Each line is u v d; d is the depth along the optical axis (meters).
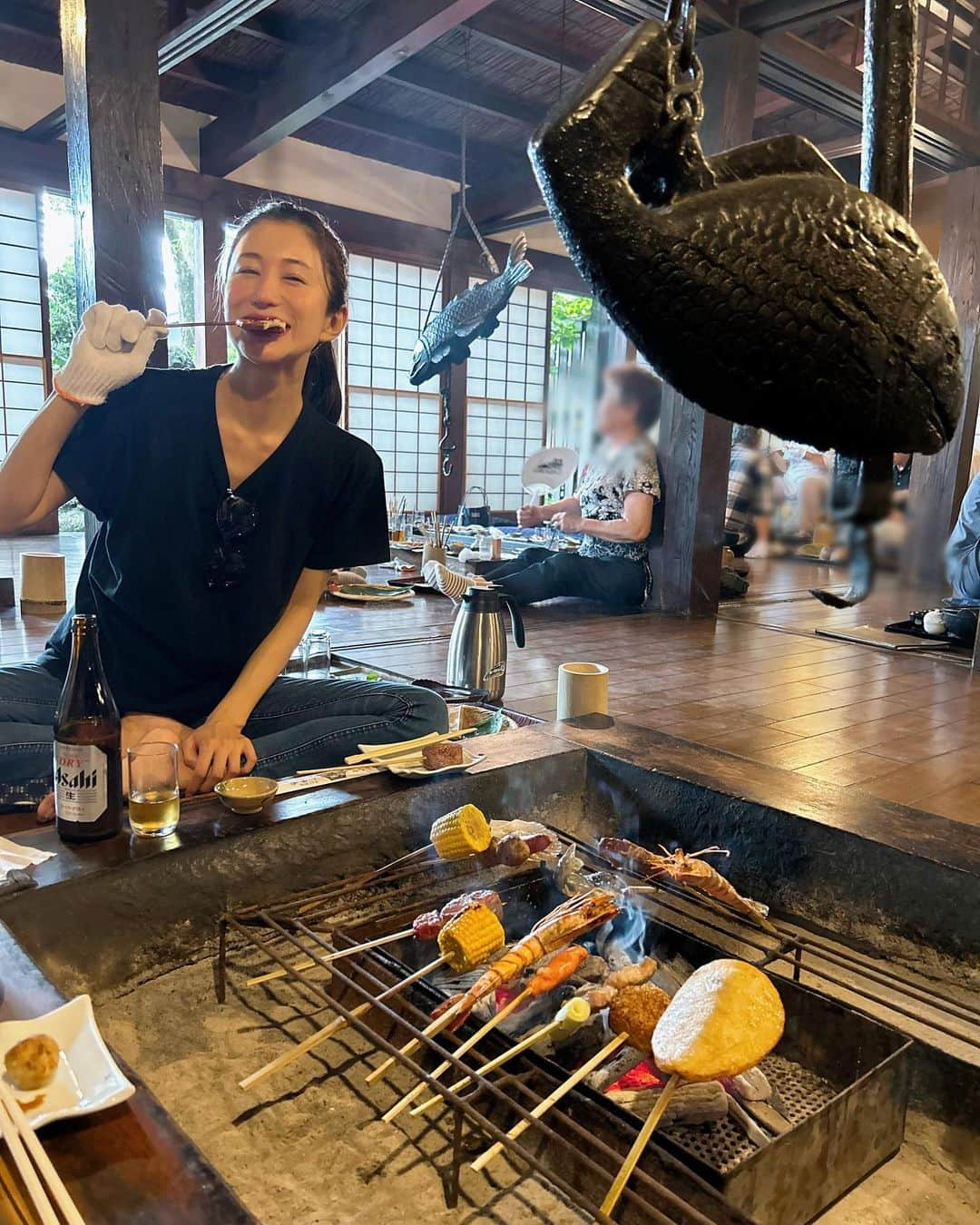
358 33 5.78
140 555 1.74
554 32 6.14
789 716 2.85
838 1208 1.08
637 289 0.64
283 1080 1.20
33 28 6.18
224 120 7.12
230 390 1.75
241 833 1.40
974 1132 1.16
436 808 1.66
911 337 0.67
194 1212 0.69
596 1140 0.93
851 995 1.42
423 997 1.23
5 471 1.66
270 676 1.85
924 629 4.34
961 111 5.80
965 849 1.47
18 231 6.90
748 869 1.68
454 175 8.88
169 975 1.36
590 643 3.93
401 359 9.02
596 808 1.92
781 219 0.65
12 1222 0.67
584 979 1.29
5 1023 0.86
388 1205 1.02
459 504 9.57
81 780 1.32
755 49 4.55
